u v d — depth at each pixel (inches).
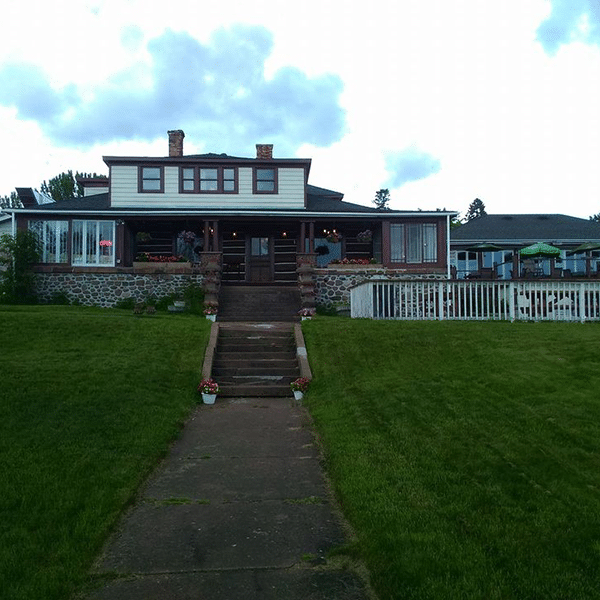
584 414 246.5
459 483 191.2
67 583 136.5
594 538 148.4
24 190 1026.1
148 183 925.8
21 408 289.1
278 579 141.3
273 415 329.7
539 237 1149.7
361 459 222.7
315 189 1101.1
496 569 136.3
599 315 550.9
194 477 220.7
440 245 894.4
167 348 449.1
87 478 205.6
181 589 136.5
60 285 829.2
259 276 969.5
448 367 363.9
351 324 508.7
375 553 148.6
